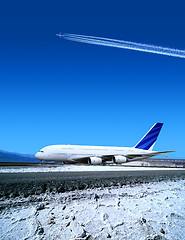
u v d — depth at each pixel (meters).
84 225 3.26
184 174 16.00
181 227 3.55
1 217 3.37
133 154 39.16
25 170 16.20
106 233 3.03
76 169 20.44
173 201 5.40
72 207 4.14
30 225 3.12
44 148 35.84
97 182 7.75
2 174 11.48
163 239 3.01
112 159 38.28
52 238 2.77
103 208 4.21
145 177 10.98
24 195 4.88
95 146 39.59
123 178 9.84
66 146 37.06
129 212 4.08
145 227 3.38
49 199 4.66
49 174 11.80
